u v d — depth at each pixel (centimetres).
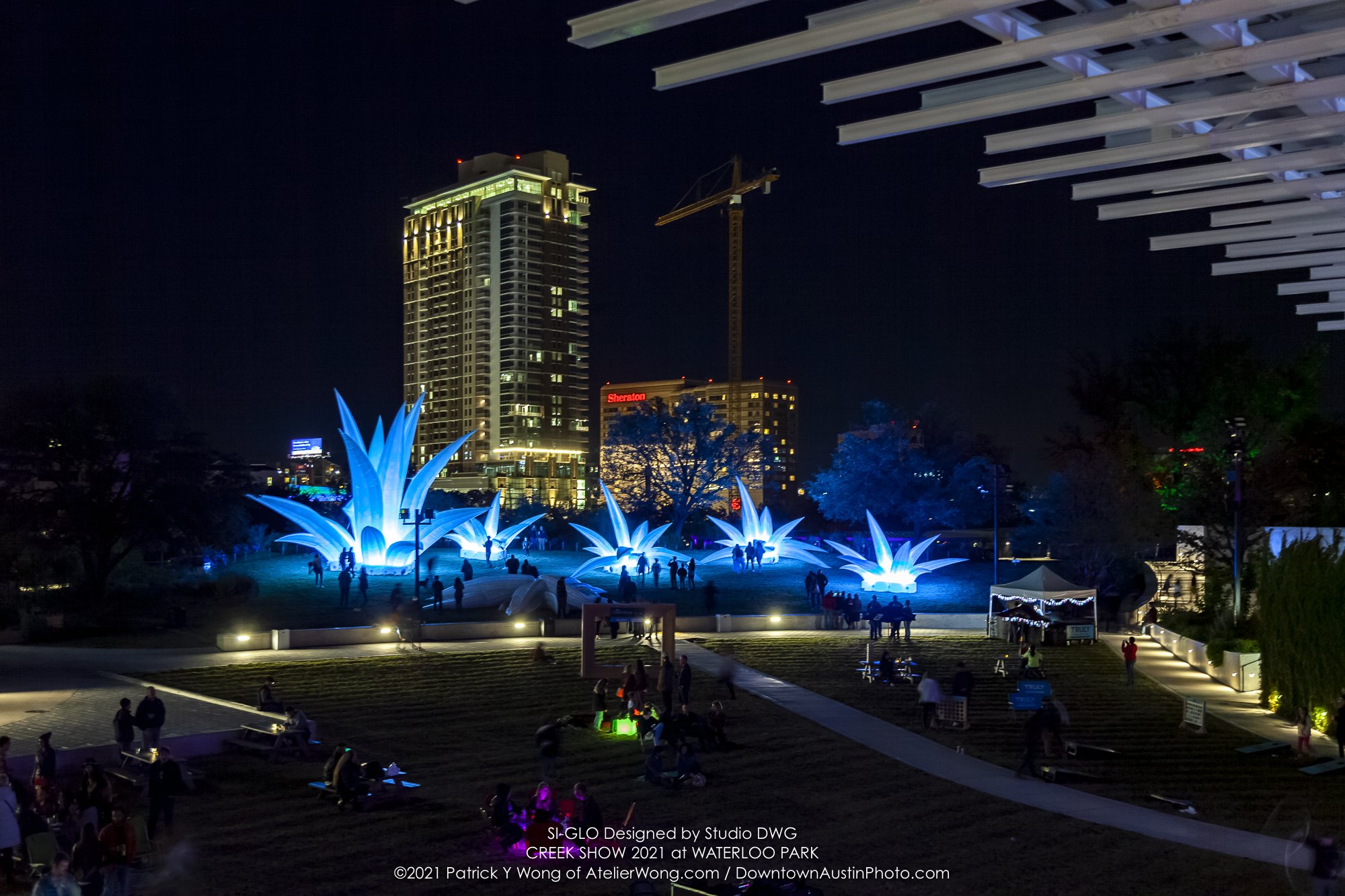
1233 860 1477
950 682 3180
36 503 5106
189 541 5475
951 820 1691
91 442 5053
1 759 1457
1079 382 6300
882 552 6047
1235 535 3625
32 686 2791
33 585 5103
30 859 1321
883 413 8138
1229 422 3684
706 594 4712
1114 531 5666
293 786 1858
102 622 4156
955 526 8400
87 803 1465
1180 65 396
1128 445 5853
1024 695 2559
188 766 1966
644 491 9762
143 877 1371
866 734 2391
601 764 2075
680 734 2009
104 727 2222
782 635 4272
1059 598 4234
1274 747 2241
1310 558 2616
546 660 3391
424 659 3372
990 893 1347
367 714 2528
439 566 6444
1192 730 2484
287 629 3869
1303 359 5294
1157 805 1791
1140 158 478
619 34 398
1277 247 613
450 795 1811
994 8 361
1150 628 4475
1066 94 426
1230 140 452
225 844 1519
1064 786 1920
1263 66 388
